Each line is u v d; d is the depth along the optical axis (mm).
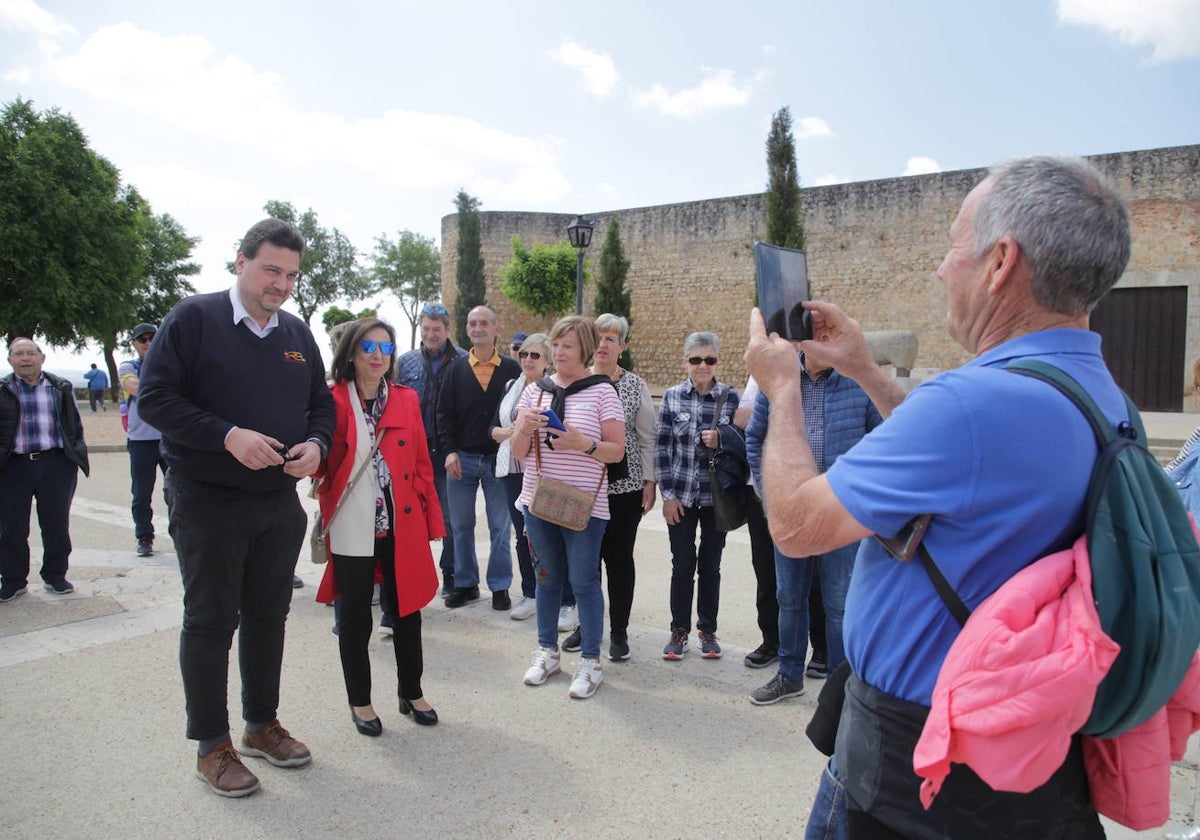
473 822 2777
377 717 3482
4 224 23688
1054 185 1254
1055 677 1056
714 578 4516
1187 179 17250
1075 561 1149
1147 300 17844
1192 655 1137
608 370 4801
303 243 3064
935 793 1185
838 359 1866
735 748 3367
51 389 5461
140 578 5938
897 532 1262
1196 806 2904
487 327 5582
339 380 3504
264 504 3031
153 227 36875
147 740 3355
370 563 3436
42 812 2799
